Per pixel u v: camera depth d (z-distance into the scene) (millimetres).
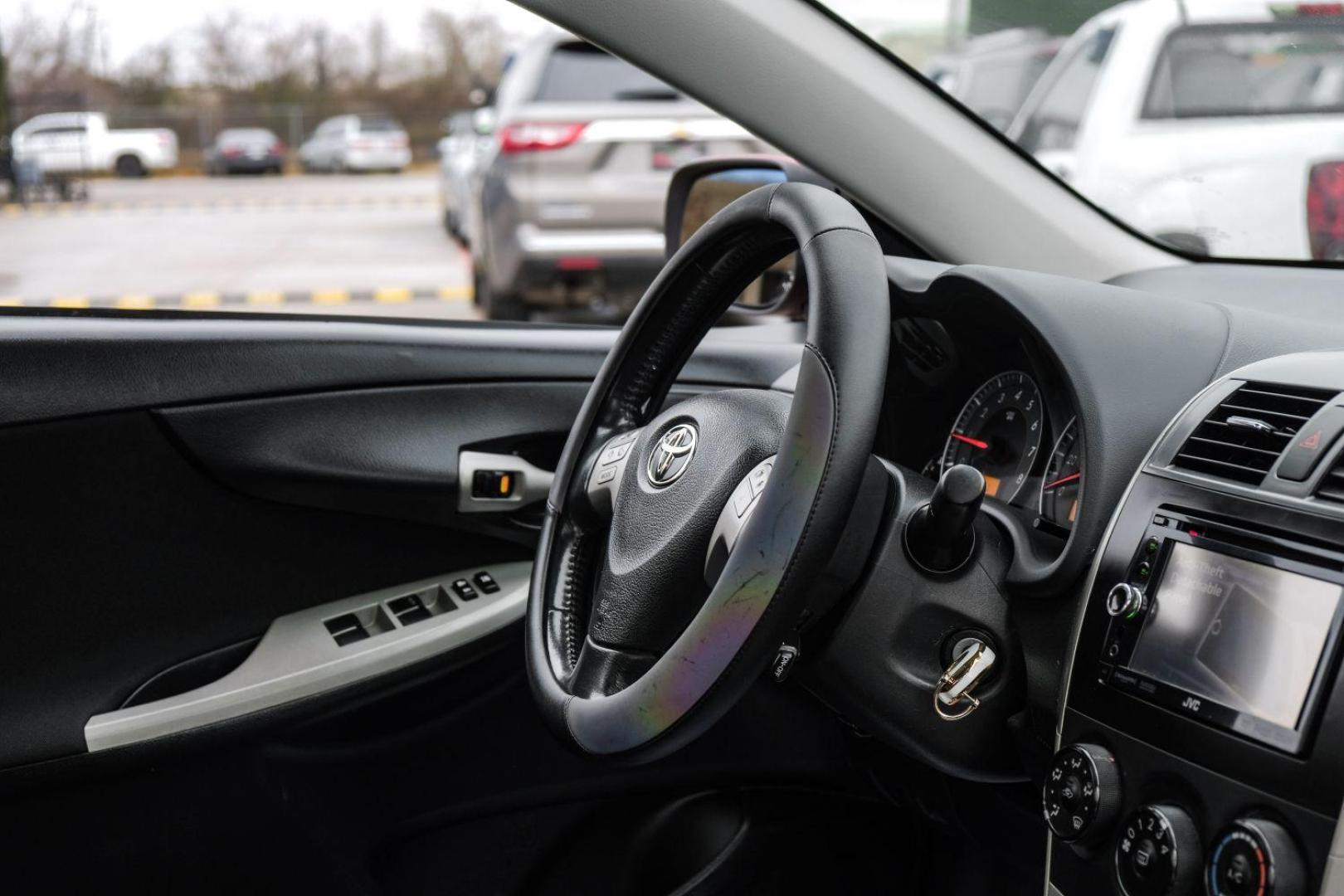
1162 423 993
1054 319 1048
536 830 1499
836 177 1306
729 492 972
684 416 1060
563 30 1229
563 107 4332
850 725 1145
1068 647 962
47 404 1247
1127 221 1403
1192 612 870
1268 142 1479
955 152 1316
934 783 1274
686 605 983
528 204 4371
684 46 1236
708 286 1128
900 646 1005
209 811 1320
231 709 1310
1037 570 986
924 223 1334
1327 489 826
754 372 1530
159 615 1318
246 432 1334
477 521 1471
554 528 1168
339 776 1396
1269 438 894
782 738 1495
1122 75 1558
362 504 1407
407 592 1449
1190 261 1403
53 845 1275
